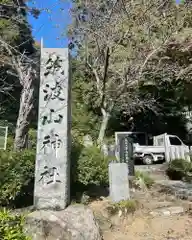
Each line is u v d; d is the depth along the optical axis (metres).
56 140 6.65
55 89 6.91
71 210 6.09
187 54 13.51
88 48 11.35
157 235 6.75
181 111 21.67
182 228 7.05
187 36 12.47
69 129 6.94
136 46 10.87
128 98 11.38
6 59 9.85
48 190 6.36
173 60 13.77
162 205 8.34
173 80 15.95
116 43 10.31
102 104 10.54
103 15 10.09
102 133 10.27
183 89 17.50
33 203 6.61
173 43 12.48
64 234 5.52
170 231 6.93
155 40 11.45
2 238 4.10
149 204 8.38
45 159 6.54
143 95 15.28
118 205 7.47
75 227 5.62
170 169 12.95
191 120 22.81
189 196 9.32
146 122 21.67
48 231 5.52
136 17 10.57
